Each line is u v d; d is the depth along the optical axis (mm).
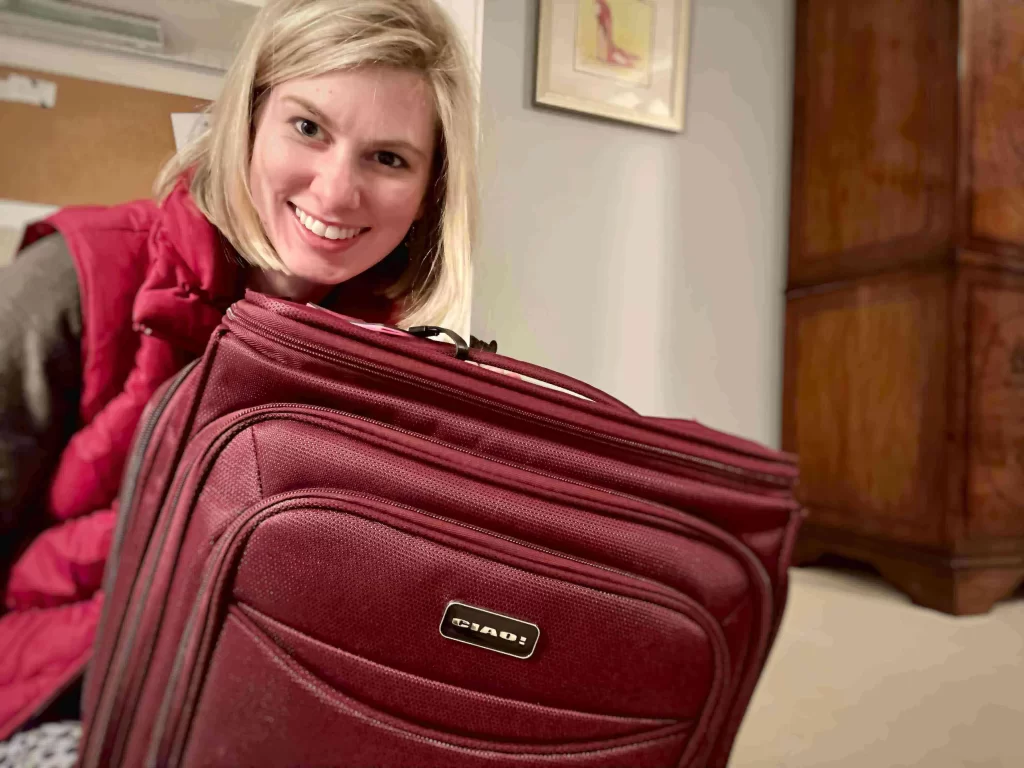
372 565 344
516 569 353
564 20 1337
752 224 1567
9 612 438
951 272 1184
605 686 367
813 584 1344
